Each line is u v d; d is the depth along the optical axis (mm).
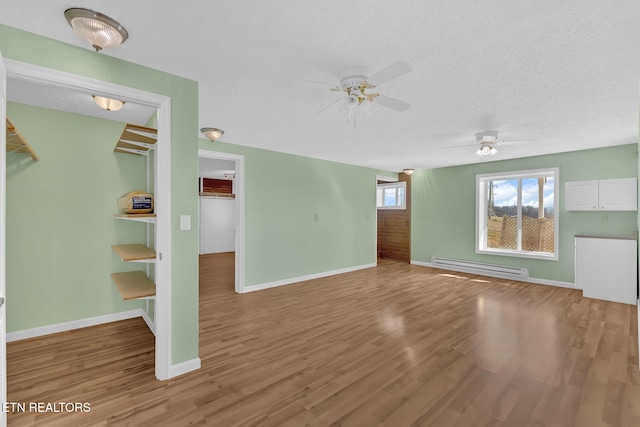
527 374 2291
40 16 1564
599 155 4594
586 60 1991
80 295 3217
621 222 4418
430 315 3611
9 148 2678
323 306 3969
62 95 2697
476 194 6094
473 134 3867
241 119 3299
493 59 1989
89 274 3268
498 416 1819
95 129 3307
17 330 2887
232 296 4445
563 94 2551
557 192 5004
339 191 6145
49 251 3049
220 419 1790
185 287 2305
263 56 1979
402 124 3436
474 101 2723
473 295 4492
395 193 7996
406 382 2186
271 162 4992
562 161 4957
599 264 4312
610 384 2150
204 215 9117
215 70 2170
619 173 4418
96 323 3293
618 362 2465
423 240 7059
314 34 1730
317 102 2789
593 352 2645
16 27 1661
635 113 3014
